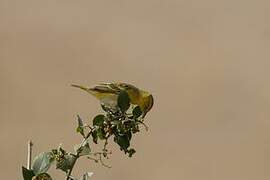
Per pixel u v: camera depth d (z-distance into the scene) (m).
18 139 15.06
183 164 15.37
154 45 18.31
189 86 17.50
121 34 18.25
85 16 18.19
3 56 16.97
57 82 16.77
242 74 17.72
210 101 16.94
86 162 12.96
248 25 18.80
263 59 18.11
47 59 17.23
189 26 18.77
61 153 2.32
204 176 15.34
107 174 13.75
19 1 17.98
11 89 16.20
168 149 15.55
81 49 17.69
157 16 18.81
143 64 17.98
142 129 15.74
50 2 18.16
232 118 16.56
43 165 2.31
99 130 2.26
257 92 17.28
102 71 17.58
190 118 16.58
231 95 17.17
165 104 17.02
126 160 14.32
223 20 18.92
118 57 17.91
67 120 15.74
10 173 14.52
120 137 2.25
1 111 15.59
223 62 18.05
